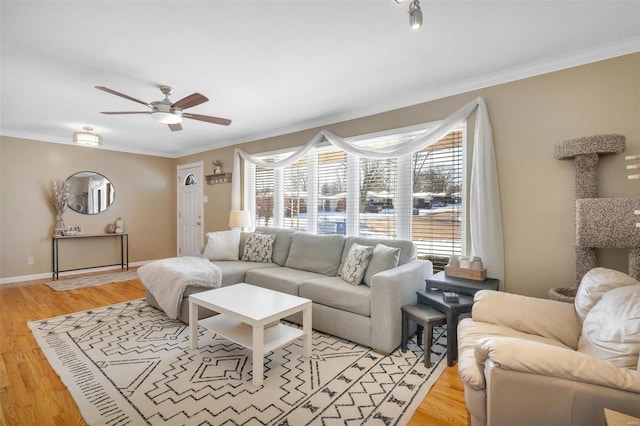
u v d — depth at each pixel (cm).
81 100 331
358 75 274
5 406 176
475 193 281
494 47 229
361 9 183
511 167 268
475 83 283
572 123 242
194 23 196
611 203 203
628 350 121
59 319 314
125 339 266
